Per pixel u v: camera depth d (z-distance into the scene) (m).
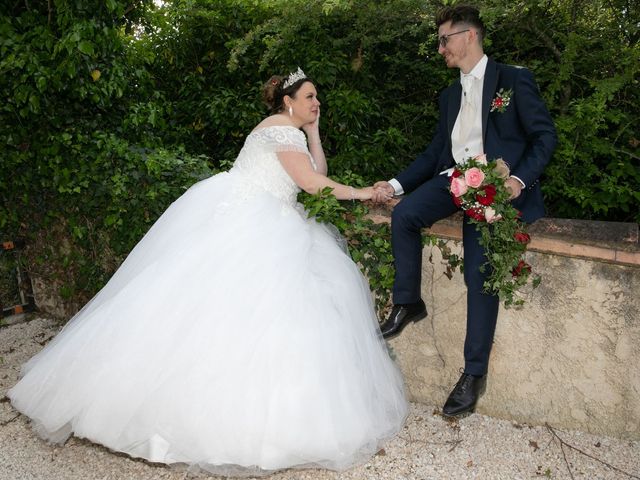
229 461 2.37
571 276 2.72
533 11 3.93
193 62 5.74
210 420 2.34
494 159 2.54
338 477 2.56
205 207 2.83
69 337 2.76
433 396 3.14
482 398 3.04
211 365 2.39
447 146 2.80
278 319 2.48
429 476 2.58
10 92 3.85
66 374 2.61
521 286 2.73
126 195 3.74
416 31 4.27
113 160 3.87
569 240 2.65
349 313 2.69
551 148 2.45
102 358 2.52
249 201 2.79
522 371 2.92
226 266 2.58
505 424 2.96
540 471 2.61
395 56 5.04
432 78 5.04
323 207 2.81
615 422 2.77
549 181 4.04
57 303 4.41
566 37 3.98
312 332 2.51
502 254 2.54
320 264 2.75
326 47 4.88
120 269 2.88
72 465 2.63
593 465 2.64
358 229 2.94
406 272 2.76
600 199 3.85
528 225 2.72
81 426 2.48
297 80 2.92
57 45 3.71
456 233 2.82
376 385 2.73
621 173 3.80
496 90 2.57
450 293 2.98
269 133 2.83
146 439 2.42
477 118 2.64
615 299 2.66
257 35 4.65
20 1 3.89
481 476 2.58
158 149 3.99
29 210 4.28
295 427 2.39
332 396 2.48
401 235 2.73
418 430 2.93
